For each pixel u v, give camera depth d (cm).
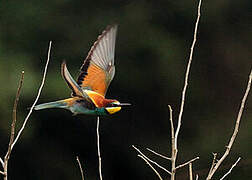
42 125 1513
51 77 1474
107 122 1600
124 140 1622
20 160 1538
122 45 1609
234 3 1688
